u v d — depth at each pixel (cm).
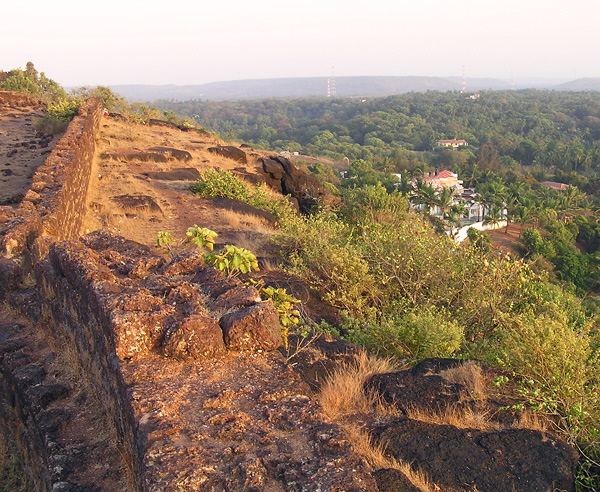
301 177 2216
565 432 410
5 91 2788
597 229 5766
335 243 1027
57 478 361
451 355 617
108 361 395
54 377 496
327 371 470
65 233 882
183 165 1880
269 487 263
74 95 2925
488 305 776
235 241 1090
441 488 332
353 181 7081
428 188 6316
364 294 862
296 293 796
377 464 345
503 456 359
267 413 321
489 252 883
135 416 315
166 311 399
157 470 267
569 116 19362
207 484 262
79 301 470
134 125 2544
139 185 1530
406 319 655
